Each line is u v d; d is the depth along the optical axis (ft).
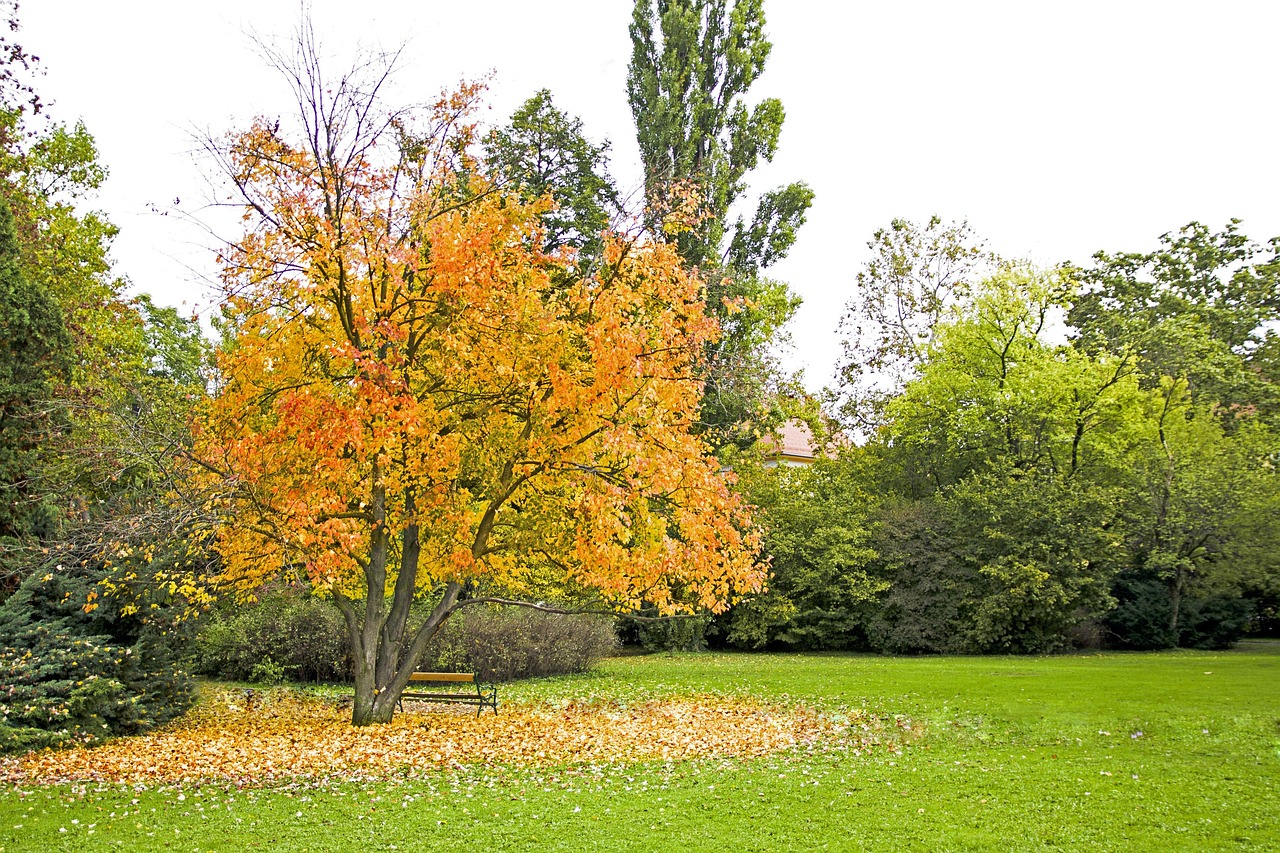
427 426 38.83
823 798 27.22
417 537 45.52
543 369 38.86
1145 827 23.58
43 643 37.63
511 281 38.24
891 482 106.93
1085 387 91.66
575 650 69.97
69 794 27.94
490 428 42.70
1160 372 94.79
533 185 80.89
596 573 39.40
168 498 39.63
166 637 43.06
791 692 55.42
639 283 41.88
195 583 42.73
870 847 22.17
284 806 26.63
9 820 24.94
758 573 42.86
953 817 24.75
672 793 28.07
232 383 41.86
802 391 106.01
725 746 36.81
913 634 87.66
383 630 44.50
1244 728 37.81
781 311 111.55
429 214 39.86
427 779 30.32
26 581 39.47
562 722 43.98
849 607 94.53
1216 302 115.55
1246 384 99.35
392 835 23.49
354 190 39.63
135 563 40.24
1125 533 85.40
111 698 38.68
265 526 41.39
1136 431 90.33
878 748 35.86
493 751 35.55
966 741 36.99
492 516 43.27
